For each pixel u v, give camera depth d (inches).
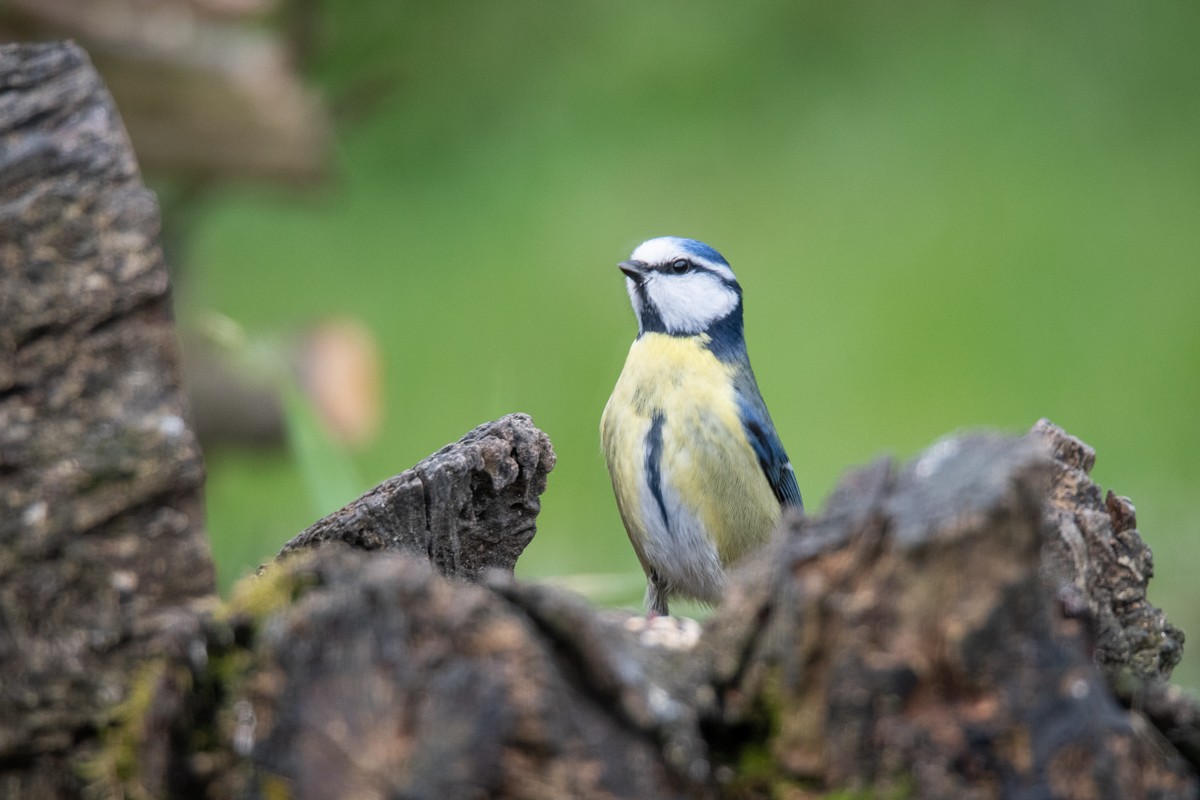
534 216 701.3
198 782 129.0
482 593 128.0
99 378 142.1
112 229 143.3
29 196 140.4
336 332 448.8
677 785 126.8
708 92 775.7
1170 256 663.1
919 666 127.3
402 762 120.8
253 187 440.8
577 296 642.8
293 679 124.3
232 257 671.8
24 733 136.4
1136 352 613.0
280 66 431.2
